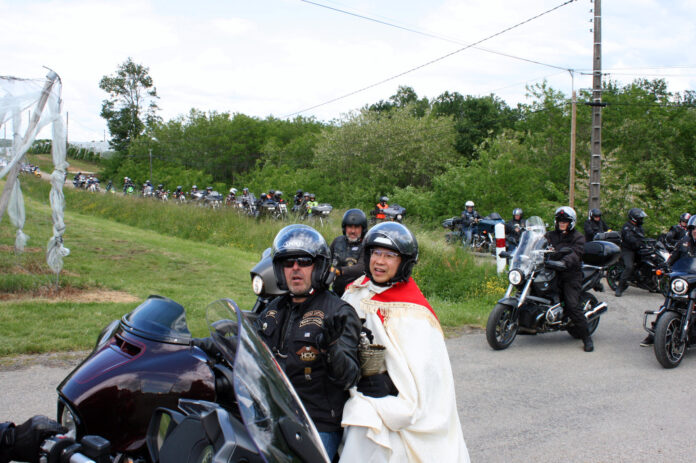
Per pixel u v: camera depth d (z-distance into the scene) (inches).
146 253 539.2
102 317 291.4
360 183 1425.9
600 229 546.6
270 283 175.6
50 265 347.9
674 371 270.2
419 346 107.3
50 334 256.5
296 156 2017.7
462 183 900.0
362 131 1494.8
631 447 181.6
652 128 1258.6
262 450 75.9
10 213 385.1
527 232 315.3
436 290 449.7
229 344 104.6
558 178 1182.9
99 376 116.5
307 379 102.3
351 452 100.2
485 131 1973.4
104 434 113.5
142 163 2310.5
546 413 208.8
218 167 2272.4
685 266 287.6
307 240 106.3
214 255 562.3
